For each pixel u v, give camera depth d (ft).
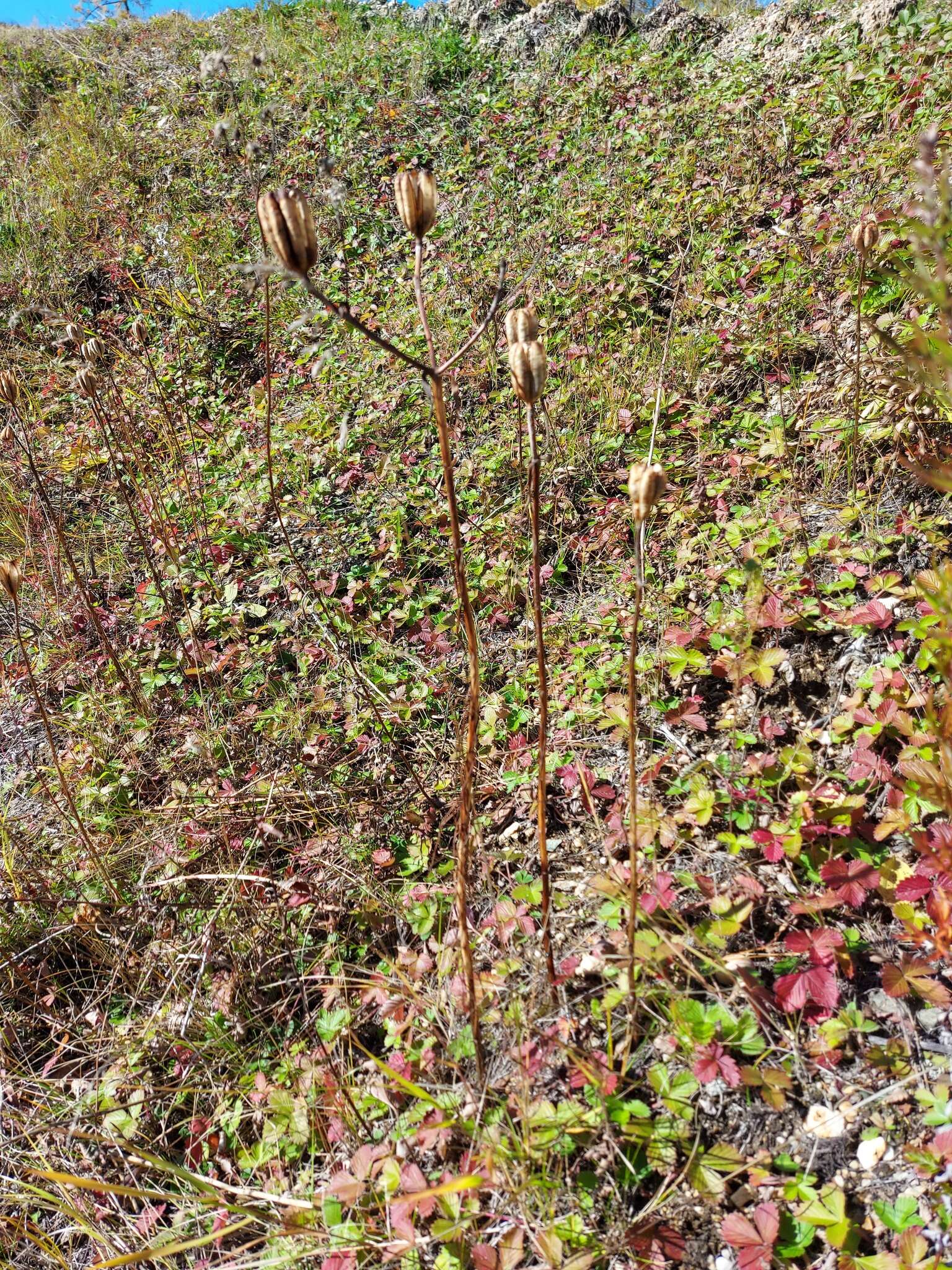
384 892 9.06
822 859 7.61
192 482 16.70
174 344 20.85
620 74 27.66
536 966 7.59
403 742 10.86
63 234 25.57
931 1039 6.50
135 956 9.42
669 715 9.40
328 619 12.25
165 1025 8.67
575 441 13.76
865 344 12.42
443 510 13.79
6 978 9.46
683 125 22.45
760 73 23.79
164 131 29.78
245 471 16.35
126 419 18.51
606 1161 6.34
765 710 9.32
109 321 22.65
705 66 26.25
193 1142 7.82
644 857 8.17
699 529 11.72
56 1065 8.80
